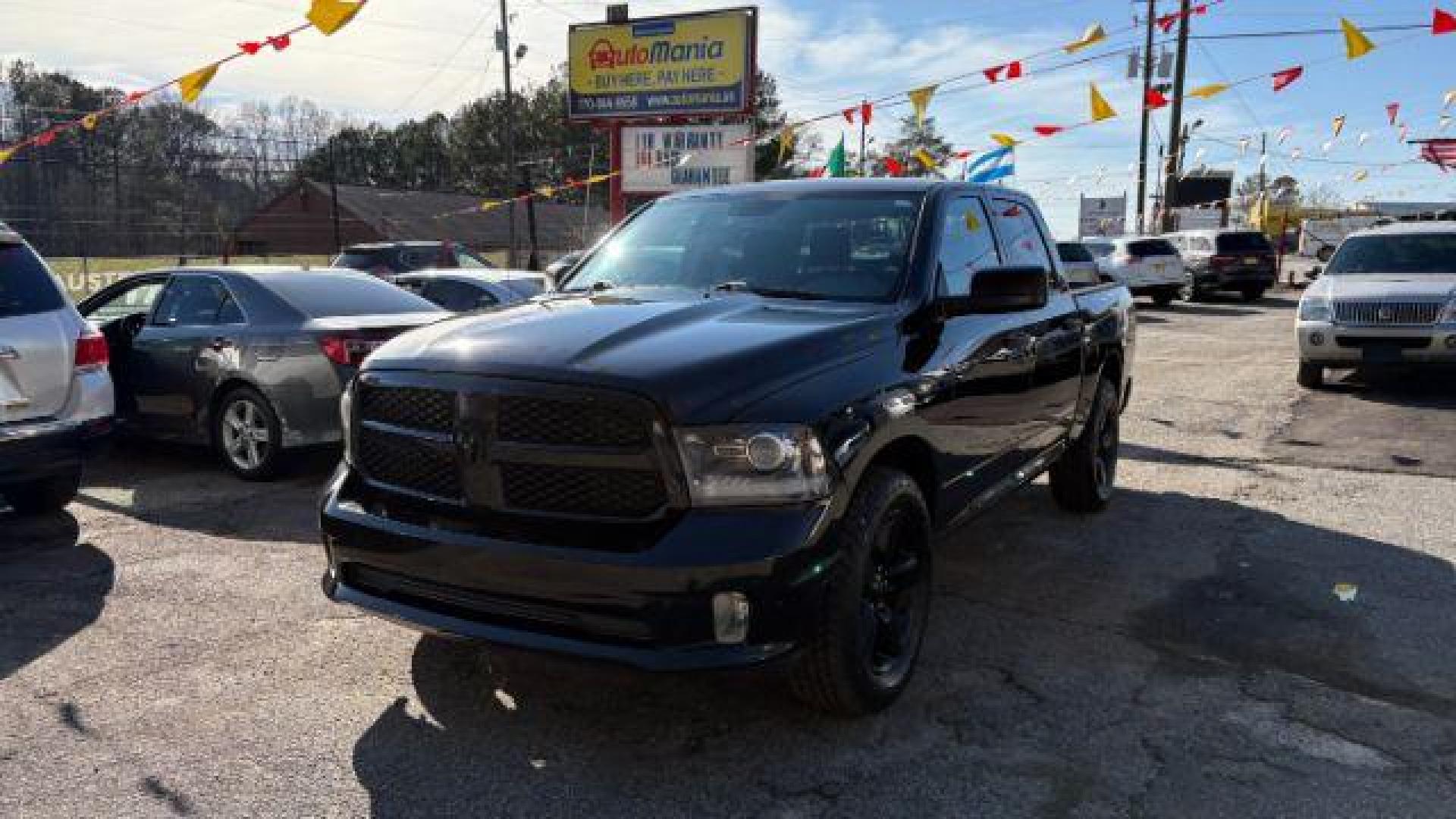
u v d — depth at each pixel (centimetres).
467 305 1185
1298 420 914
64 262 2912
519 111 6731
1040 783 304
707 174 1686
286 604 446
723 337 321
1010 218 505
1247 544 543
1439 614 442
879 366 341
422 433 316
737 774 308
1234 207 4159
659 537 285
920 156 1191
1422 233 1112
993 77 992
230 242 3222
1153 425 901
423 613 313
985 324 422
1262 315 2145
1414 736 333
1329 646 407
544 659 293
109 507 612
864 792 298
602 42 1723
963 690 366
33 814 284
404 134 8131
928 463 372
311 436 657
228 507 612
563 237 5566
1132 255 2342
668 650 282
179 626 422
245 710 347
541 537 294
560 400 292
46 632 415
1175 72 2786
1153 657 397
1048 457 521
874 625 337
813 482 296
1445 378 1157
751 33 1627
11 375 529
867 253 407
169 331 713
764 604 285
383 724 338
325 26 699
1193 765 314
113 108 896
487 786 301
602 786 301
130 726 336
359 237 4888
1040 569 504
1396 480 689
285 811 287
